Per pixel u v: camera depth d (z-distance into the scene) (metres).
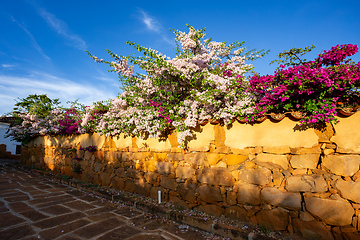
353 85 2.60
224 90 3.80
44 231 3.19
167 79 4.54
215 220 3.46
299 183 2.85
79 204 4.58
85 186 6.07
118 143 6.04
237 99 3.74
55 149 9.02
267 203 3.10
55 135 9.08
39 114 10.09
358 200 2.44
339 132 2.70
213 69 5.09
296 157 3.00
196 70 4.26
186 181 4.16
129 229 3.37
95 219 3.73
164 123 4.33
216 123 3.88
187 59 4.31
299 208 2.81
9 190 5.59
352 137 2.60
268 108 3.24
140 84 5.04
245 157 3.50
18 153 18.22
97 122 6.69
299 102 3.04
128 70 5.24
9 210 4.04
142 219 3.82
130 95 5.42
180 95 4.77
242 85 4.07
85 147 7.23
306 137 2.96
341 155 2.63
